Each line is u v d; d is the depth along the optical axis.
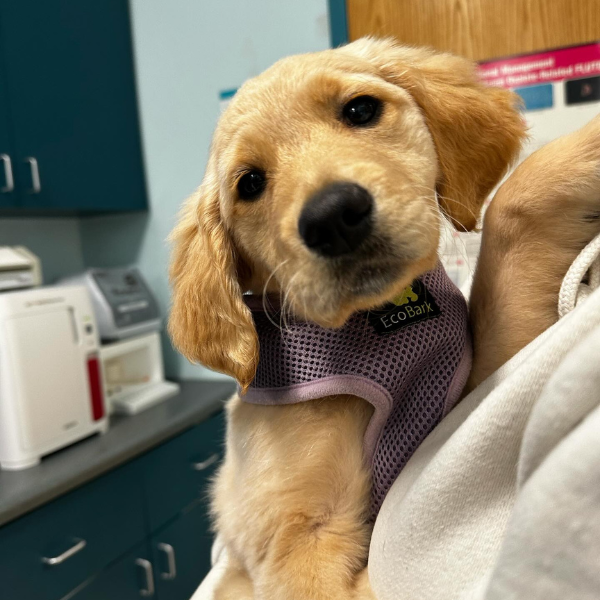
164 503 1.57
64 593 1.25
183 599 1.63
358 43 0.67
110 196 1.93
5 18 1.58
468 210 0.61
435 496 0.42
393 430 0.54
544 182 0.51
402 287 0.49
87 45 1.84
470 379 0.56
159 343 1.95
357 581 0.52
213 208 0.64
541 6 1.42
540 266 0.52
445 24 1.51
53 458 1.37
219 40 1.88
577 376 0.29
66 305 1.43
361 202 0.46
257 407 0.61
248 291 0.66
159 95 2.02
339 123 0.56
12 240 1.95
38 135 1.67
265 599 0.52
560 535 0.26
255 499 0.56
